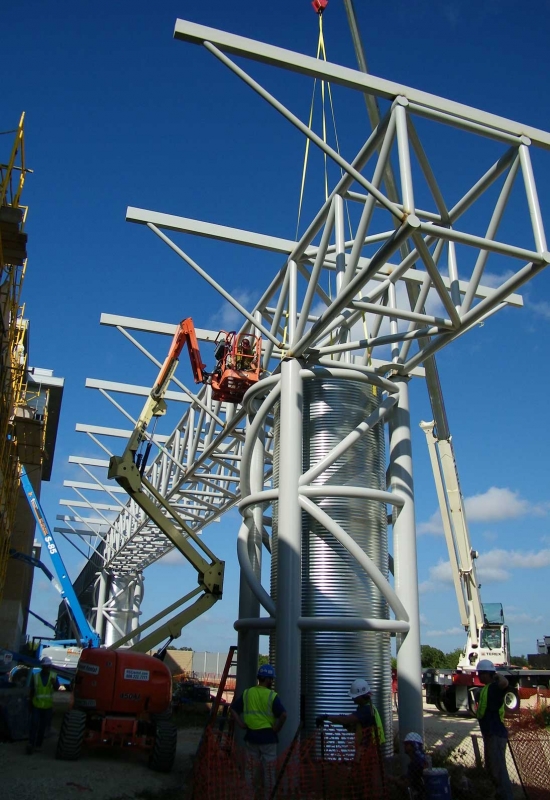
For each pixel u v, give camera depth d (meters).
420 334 12.33
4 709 14.77
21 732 14.80
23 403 26.06
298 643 11.53
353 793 8.34
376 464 13.77
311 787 8.62
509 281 10.83
